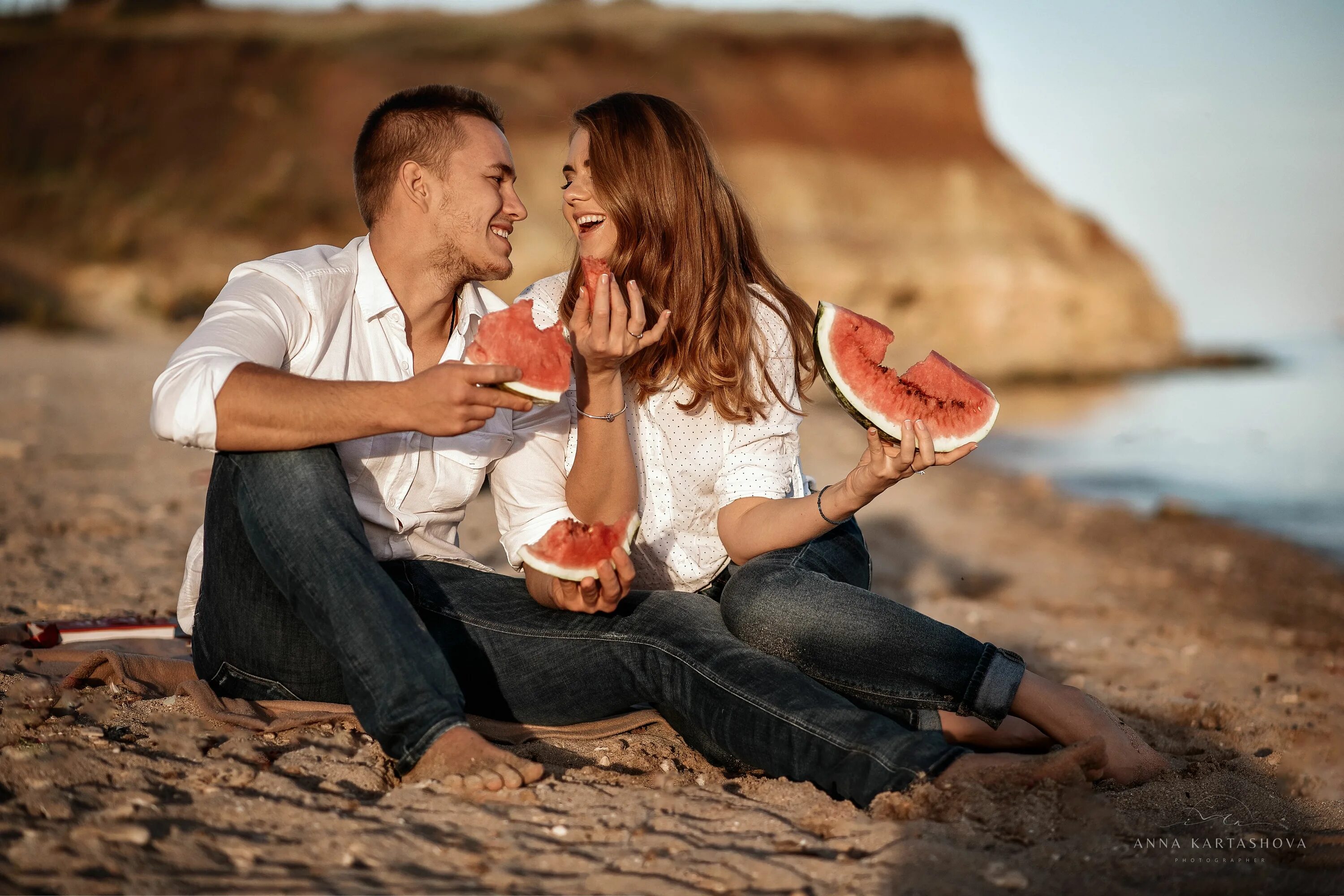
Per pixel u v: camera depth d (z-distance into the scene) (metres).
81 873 2.02
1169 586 8.43
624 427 2.94
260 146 36.91
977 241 41.12
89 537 5.97
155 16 47.28
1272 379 37.16
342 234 34.81
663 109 3.19
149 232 34.19
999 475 15.79
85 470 8.16
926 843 2.30
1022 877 2.17
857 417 2.77
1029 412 26.98
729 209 3.20
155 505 7.02
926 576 7.51
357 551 2.62
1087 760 2.57
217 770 2.54
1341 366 42.59
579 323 2.71
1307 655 5.76
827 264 37.72
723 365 3.07
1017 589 7.46
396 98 3.04
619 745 3.04
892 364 36.59
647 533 3.16
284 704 2.96
